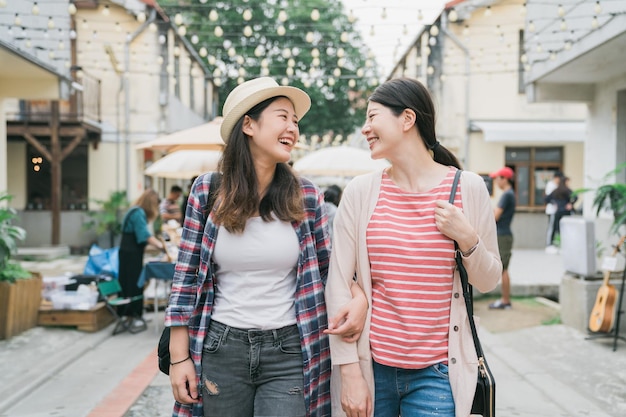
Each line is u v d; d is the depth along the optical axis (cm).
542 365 520
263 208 209
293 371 207
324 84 2755
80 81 1493
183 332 208
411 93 202
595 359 535
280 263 208
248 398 209
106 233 1611
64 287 716
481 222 200
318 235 223
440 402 192
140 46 1595
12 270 645
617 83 757
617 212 590
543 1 773
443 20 1511
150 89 1631
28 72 894
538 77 783
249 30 695
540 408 421
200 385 206
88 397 442
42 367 511
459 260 193
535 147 1653
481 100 1617
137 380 484
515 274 1026
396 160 204
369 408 199
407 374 197
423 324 193
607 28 580
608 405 420
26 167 1642
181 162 823
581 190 650
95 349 595
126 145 1631
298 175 223
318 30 2497
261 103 210
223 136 220
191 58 2066
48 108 1505
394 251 195
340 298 202
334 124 2895
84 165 1645
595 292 625
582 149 1642
